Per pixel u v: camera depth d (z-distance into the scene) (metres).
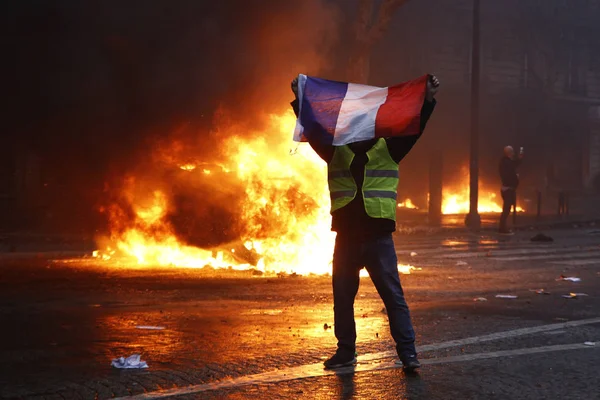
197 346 5.61
